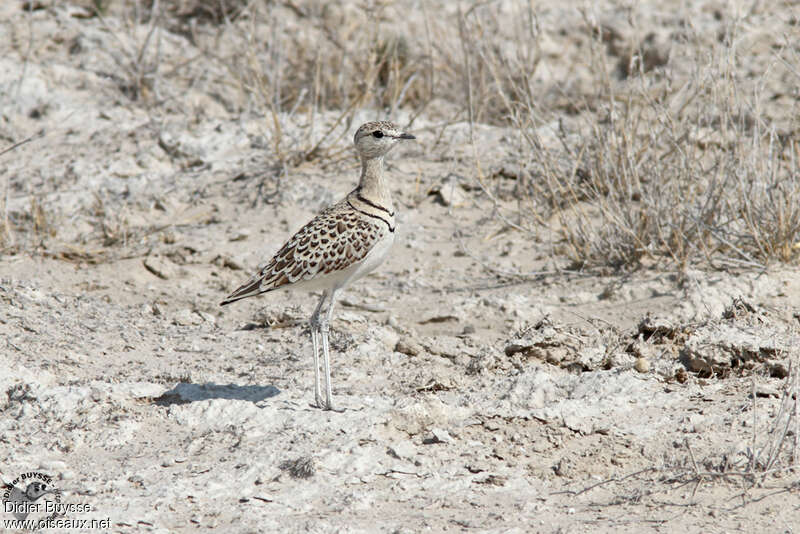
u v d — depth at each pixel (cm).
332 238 975
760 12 2455
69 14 2386
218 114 2066
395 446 920
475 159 1811
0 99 2002
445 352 1196
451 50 2277
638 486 850
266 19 2416
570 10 2580
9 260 1469
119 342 1219
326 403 996
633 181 1552
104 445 933
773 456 861
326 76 2180
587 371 1132
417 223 1659
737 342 1112
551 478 876
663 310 1273
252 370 1134
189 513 807
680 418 980
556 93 2175
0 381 1040
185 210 1703
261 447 917
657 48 2306
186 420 982
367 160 1002
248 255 1526
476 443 938
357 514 803
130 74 2117
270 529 773
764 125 1521
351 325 1278
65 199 1698
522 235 1598
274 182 1762
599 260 1471
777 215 1383
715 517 785
